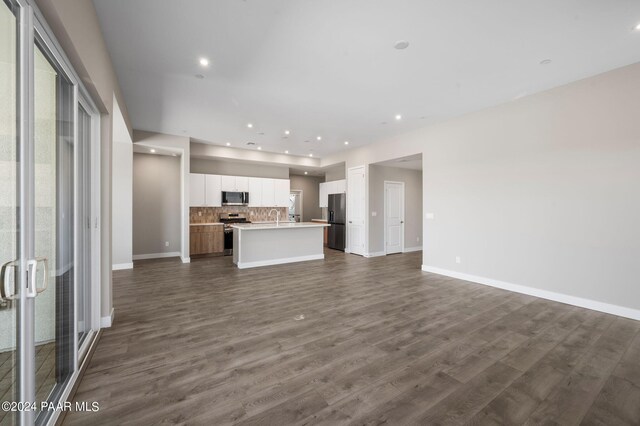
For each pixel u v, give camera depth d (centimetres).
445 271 512
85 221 259
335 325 294
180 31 255
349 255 739
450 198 502
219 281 467
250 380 199
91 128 264
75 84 199
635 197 312
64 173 196
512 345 252
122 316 315
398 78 346
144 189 655
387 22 244
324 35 262
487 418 164
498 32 257
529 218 399
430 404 175
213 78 345
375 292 409
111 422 159
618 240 324
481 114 454
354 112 464
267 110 454
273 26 249
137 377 202
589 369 214
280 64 313
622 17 236
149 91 379
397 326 291
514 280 416
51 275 187
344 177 886
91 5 212
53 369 189
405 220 794
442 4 222
